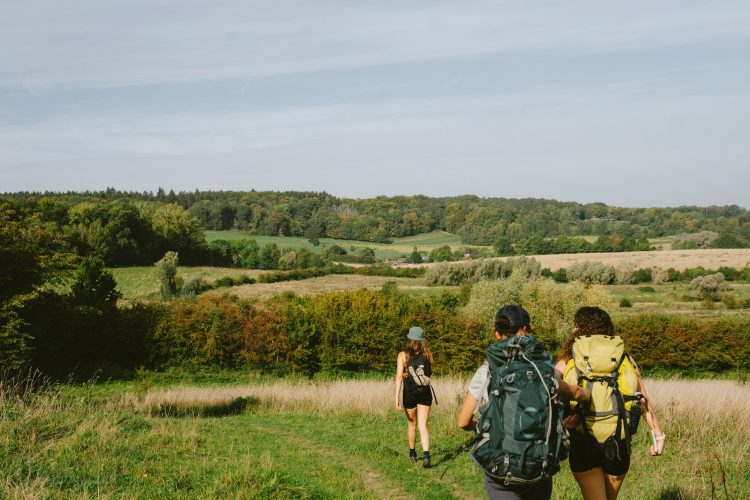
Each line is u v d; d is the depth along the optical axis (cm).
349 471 762
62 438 734
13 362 1827
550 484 385
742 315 5931
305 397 1600
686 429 880
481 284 4309
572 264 9450
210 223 17362
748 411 975
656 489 640
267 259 12181
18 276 1995
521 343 384
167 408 1616
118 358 3177
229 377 3180
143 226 11244
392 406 1377
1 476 571
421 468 810
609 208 17375
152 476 625
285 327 3331
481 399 391
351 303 3503
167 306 3406
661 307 6819
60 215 10438
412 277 10469
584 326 462
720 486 643
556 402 369
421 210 18500
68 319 2884
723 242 12838
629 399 428
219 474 646
